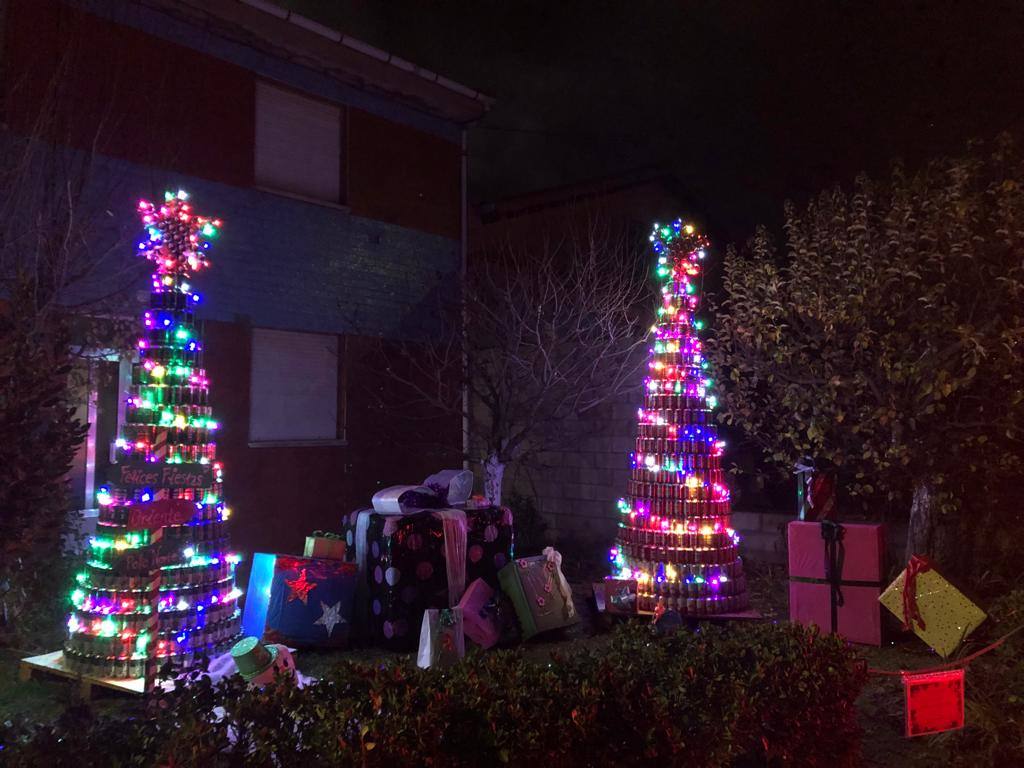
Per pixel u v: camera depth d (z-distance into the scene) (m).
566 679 3.63
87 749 2.85
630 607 7.32
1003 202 6.68
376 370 10.85
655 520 7.48
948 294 7.02
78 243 7.10
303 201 10.09
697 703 3.70
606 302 10.48
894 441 7.40
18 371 3.71
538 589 7.21
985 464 7.20
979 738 4.59
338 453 10.37
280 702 3.21
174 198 6.11
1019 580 7.25
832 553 7.07
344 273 10.56
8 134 7.16
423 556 6.96
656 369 7.83
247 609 7.10
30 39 7.56
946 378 6.75
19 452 3.66
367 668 3.64
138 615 5.46
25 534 3.77
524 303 10.91
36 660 5.74
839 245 7.52
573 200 13.32
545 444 11.54
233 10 9.07
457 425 11.88
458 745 3.16
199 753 2.79
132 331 7.99
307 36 9.84
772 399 8.95
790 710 3.85
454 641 5.90
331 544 7.19
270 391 9.80
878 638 6.88
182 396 5.79
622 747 3.42
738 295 8.42
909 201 7.45
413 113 11.62
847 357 7.77
